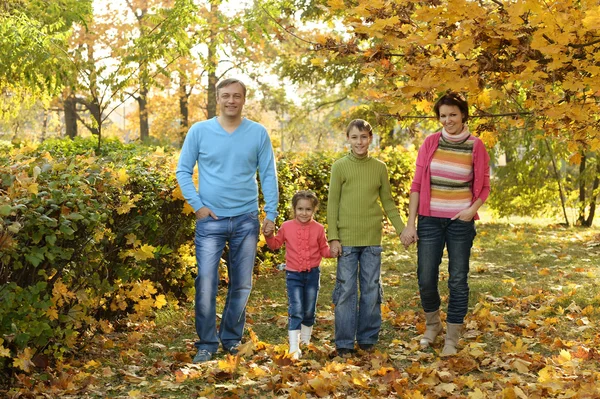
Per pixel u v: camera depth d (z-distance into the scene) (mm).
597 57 3938
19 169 4254
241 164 4926
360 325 4949
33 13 14523
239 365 4484
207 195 4926
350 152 4953
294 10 10219
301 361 4586
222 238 4949
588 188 15453
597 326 5574
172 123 30797
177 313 6113
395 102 4492
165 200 6039
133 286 5422
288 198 8734
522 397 3842
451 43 4102
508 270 8586
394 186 14445
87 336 5074
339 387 4117
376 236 4883
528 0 3693
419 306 6555
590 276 8000
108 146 10250
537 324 5684
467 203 4785
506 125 5320
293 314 4891
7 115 19859
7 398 3885
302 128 29719
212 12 15039
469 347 4895
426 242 4867
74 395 4070
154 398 4016
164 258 6250
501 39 4055
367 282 4887
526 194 15820
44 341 4219
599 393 3777
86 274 4793
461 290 4836
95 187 4777
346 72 17641
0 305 3896
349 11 4176
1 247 3725
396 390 4000
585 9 3730
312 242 5020
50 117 37281
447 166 4770
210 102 26734
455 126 4754
